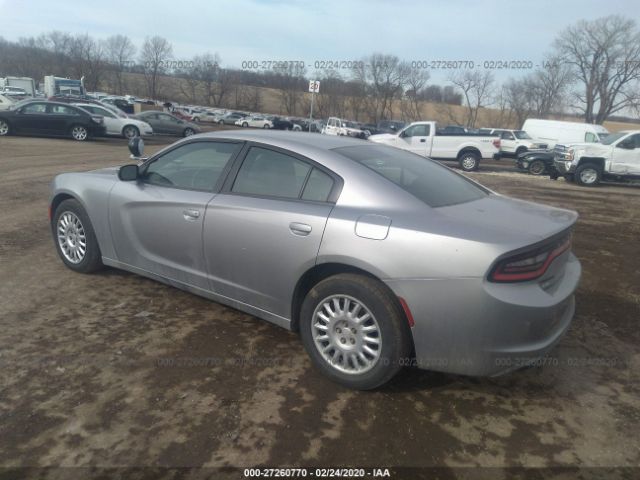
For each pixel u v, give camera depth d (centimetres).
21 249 545
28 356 322
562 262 299
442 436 264
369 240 285
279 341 360
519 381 322
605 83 4588
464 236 267
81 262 461
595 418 286
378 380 290
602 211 1052
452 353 273
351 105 4966
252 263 336
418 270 271
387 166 340
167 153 408
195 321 385
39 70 6931
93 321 376
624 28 4403
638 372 339
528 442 263
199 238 362
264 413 276
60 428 256
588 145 1580
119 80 6125
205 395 290
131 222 409
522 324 264
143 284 453
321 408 283
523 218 302
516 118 4681
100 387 293
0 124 1881
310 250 305
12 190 880
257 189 345
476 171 1945
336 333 304
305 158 332
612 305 465
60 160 1345
